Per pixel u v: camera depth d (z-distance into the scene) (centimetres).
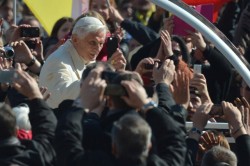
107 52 2012
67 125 1521
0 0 3150
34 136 1572
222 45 1873
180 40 2178
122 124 1482
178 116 1672
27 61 2020
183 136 1563
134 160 1482
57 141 1518
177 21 2316
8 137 1536
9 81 1628
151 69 1908
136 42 2464
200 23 1875
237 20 2538
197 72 2000
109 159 1498
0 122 1530
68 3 2428
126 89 1541
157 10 2661
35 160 1541
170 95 1691
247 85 2058
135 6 3089
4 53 1920
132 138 1473
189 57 2177
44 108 1571
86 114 1562
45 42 2436
